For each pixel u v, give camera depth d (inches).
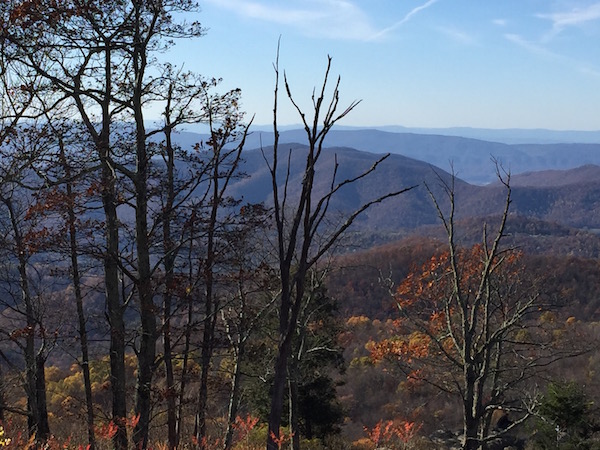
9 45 494.3
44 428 552.7
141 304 518.9
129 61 565.3
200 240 537.6
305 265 171.9
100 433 320.2
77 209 484.4
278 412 175.0
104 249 518.6
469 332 547.2
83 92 514.0
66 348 548.7
